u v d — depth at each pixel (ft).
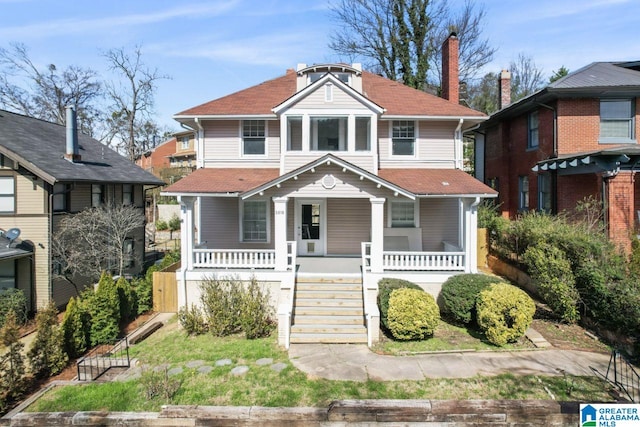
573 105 52.80
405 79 103.19
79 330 38.11
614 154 43.34
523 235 47.78
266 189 43.86
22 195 53.01
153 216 123.65
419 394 26.16
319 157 48.19
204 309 42.42
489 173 77.15
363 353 33.60
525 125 63.52
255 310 39.60
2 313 46.96
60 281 55.47
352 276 44.39
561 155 52.80
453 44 64.85
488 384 27.22
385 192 44.55
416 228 54.49
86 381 30.68
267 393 26.94
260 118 53.52
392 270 44.93
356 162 49.78
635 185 50.47
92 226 57.67
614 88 49.73
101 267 59.72
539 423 22.44
